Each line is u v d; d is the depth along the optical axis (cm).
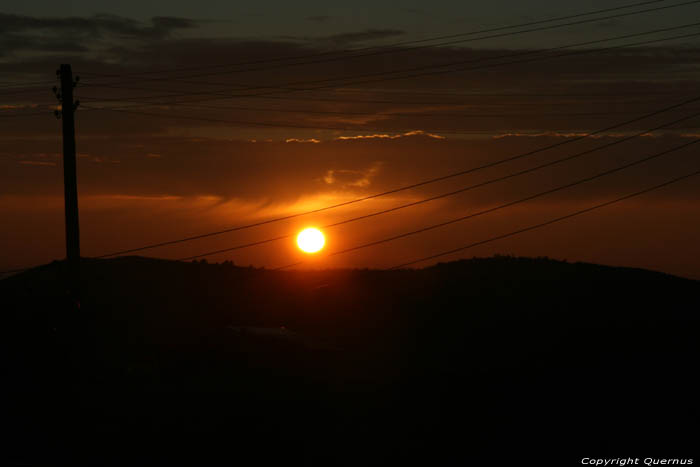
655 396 3497
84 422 3372
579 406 3369
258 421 3262
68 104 3488
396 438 3042
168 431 3209
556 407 3369
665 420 3109
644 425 3050
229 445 3033
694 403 3353
